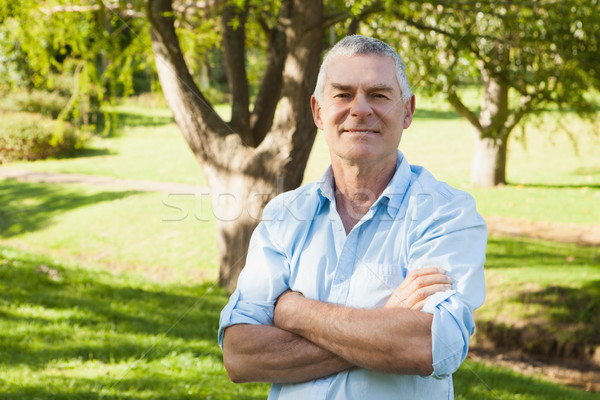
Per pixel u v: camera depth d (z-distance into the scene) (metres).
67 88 15.84
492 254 9.11
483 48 7.86
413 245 1.13
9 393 3.47
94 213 8.02
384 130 1.18
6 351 4.38
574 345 6.36
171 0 5.71
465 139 17.88
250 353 1.18
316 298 1.19
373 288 1.14
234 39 6.31
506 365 6.10
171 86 5.61
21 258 7.48
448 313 1.05
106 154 11.57
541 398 4.18
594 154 16.28
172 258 7.04
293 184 5.21
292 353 1.15
